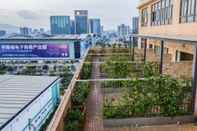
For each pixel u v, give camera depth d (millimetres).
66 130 8023
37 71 46469
